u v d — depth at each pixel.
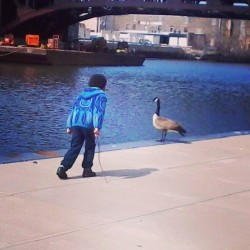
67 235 7.24
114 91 56.97
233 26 199.38
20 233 7.21
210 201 9.30
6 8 116.62
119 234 7.38
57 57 94.12
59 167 10.25
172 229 7.69
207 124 35.88
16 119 31.98
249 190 10.27
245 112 44.38
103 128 29.20
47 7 111.12
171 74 93.88
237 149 14.92
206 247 7.05
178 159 12.98
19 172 10.62
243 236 7.56
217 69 128.00
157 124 15.91
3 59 96.00
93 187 9.80
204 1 110.50
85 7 108.88
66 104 41.69
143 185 10.15
